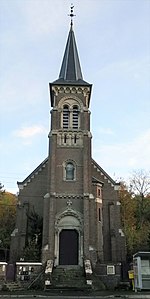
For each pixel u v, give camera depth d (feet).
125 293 94.53
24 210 147.43
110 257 142.61
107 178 157.48
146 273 96.68
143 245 181.88
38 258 129.29
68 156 140.87
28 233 142.92
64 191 134.82
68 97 151.12
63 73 163.43
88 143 142.61
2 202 230.07
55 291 101.30
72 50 172.24
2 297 84.58
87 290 104.12
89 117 149.38
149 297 83.56
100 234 140.77
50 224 127.54
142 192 214.48
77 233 129.80
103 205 152.46
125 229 190.08
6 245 187.42
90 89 154.40
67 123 147.23
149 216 211.00
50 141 143.02
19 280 116.57
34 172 156.04
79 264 123.75
